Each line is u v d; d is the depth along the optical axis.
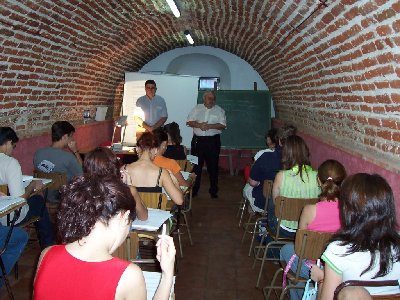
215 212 7.70
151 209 3.89
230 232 6.60
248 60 11.88
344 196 2.36
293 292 3.71
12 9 4.73
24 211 4.66
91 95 9.82
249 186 6.12
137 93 10.06
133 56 10.80
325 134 7.13
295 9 5.04
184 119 10.41
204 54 12.55
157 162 4.95
